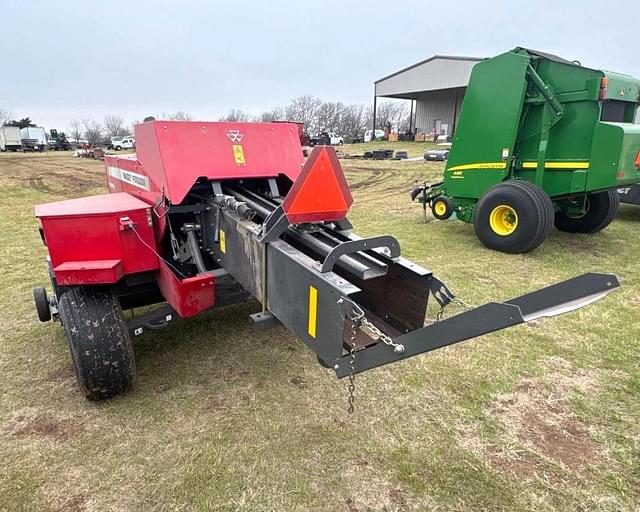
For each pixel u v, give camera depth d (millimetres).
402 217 8859
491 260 5586
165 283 2775
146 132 2936
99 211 2627
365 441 2381
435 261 5543
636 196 7648
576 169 5711
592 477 2156
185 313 2586
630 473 2180
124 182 3684
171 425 2494
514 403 2713
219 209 2639
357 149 31625
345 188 2061
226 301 2902
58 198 12875
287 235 2387
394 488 2080
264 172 3008
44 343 3451
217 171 2844
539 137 5922
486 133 6223
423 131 37812
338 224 2492
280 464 2215
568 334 3572
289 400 2727
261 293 2258
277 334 3564
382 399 2742
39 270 5363
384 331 2406
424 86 33344
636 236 6922
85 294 2658
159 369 3059
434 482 2115
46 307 3477
